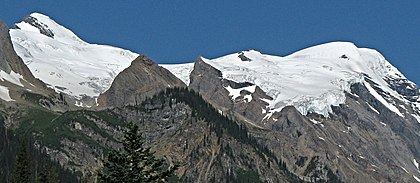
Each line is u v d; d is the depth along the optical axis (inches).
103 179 5191.9
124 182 5172.2
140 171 5196.9
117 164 5196.9
